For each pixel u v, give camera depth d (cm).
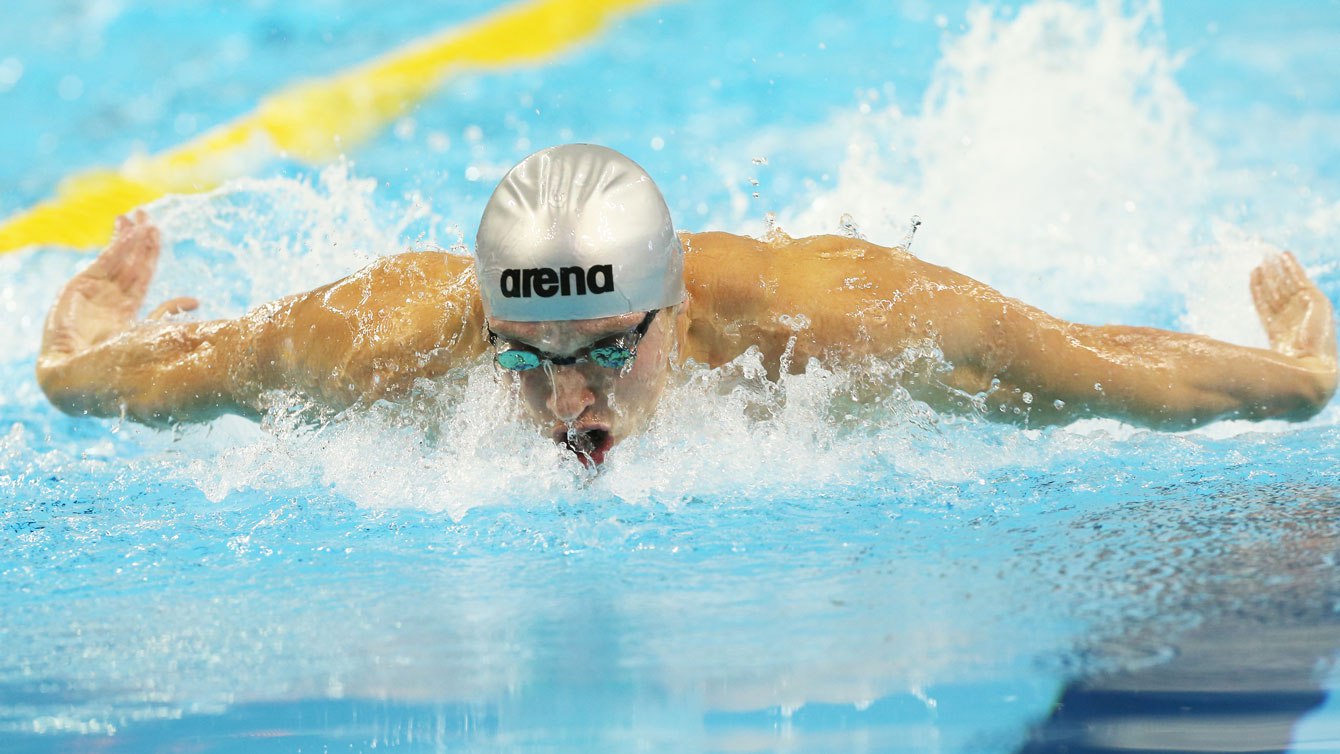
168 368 957
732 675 511
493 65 2202
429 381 818
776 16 2359
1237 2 2350
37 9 2584
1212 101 1869
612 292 686
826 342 821
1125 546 637
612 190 708
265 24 2464
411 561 666
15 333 1301
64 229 1677
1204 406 865
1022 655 516
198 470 870
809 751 454
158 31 2464
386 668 529
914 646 529
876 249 885
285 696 509
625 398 725
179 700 507
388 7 2511
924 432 828
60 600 622
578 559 658
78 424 1030
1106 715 473
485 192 1631
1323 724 462
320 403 873
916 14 2300
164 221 1320
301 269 1238
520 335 690
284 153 1894
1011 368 841
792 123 1833
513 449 782
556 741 468
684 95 1998
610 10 2420
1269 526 660
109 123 2047
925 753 450
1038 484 761
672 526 703
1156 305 1181
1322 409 891
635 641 545
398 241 1294
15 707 508
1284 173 1557
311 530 726
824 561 636
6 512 775
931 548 648
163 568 668
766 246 875
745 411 823
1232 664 502
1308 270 1240
